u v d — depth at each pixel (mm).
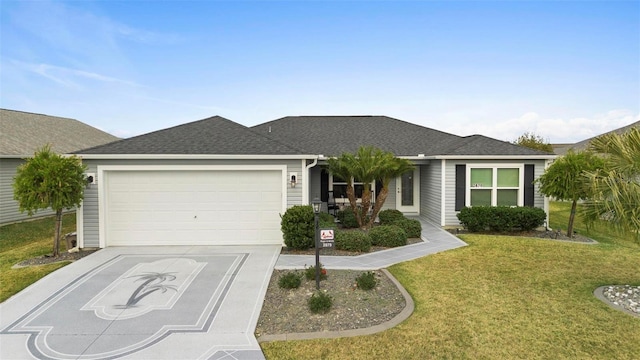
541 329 5121
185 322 5461
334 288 6836
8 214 14648
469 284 7016
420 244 10453
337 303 6129
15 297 6512
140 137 10984
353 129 17922
